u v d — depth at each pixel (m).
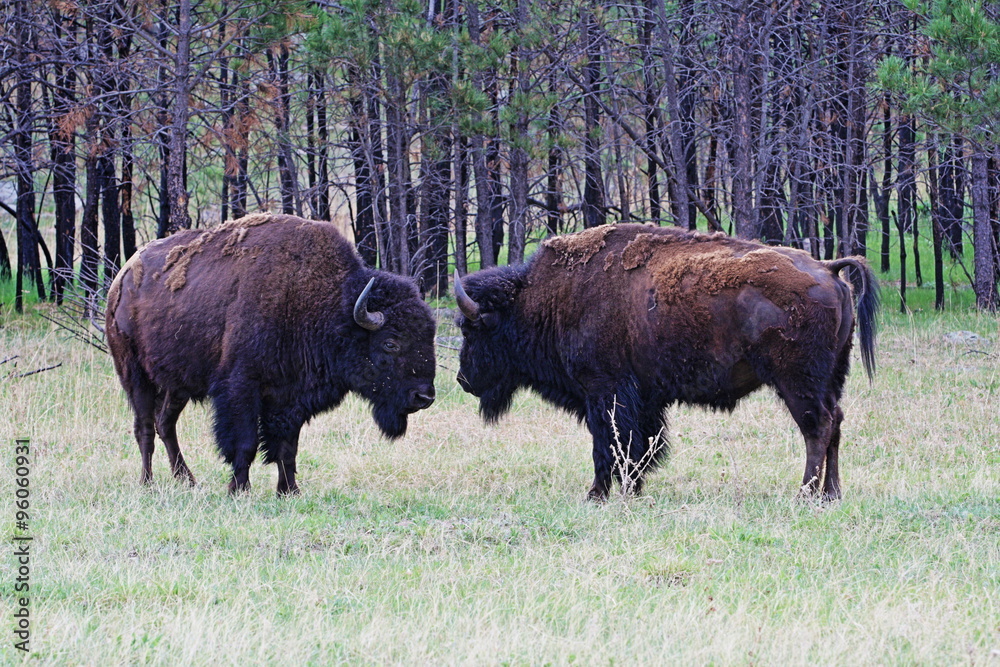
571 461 37.16
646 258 31.84
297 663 17.69
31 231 75.81
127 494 30.77
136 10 64.69
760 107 77.25
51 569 22.92
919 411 43.00
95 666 17.42
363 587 22.06
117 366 34.03
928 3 55.00
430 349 32.22
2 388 44.06
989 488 31.02
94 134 62.56
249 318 31.30
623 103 82.00
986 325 68.50
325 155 78.12
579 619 19.84
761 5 68.81
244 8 58.44
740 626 19.34
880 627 19.27
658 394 31.75
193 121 73.50
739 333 30.12
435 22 70.00
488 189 78.19
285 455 32.03
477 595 21.36
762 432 41.06
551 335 33.34
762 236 84.75
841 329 30.47
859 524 27.08
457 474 35.16
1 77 63.69
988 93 51.00
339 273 32.12
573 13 66.44
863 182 84.75
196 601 20.56
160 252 33.41
